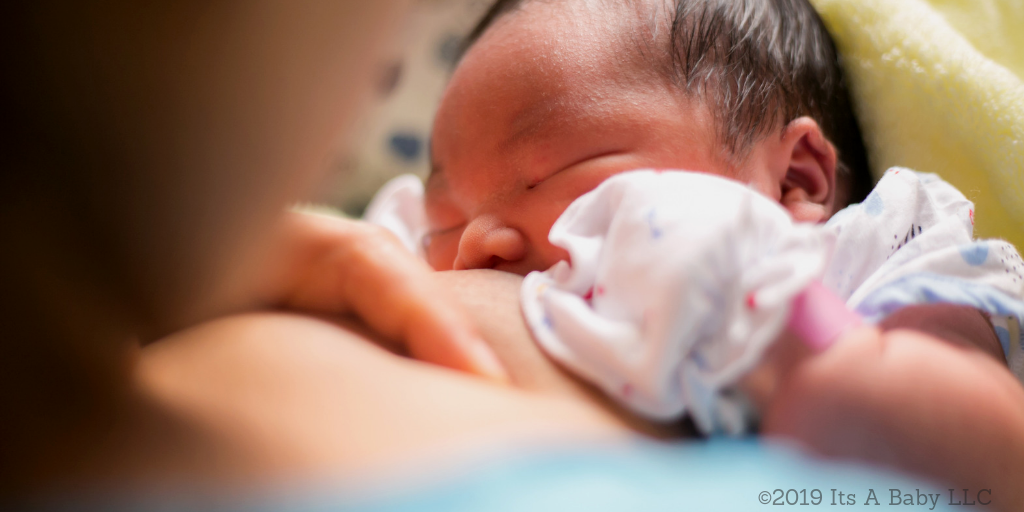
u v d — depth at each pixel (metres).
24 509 0.28
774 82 0.78
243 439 0.31
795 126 0.77
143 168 0.28
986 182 0.83
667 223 0.49
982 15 0.96
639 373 0.46
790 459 0.38
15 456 0.29
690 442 0.46
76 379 0.30
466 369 0.46
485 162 0.75
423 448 0.31
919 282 0.55
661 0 0.77
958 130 0.84
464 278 0.63
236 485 0.29
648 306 0.47
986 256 0.58
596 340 0.48
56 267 0.29
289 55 0.29
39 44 0.27
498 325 0.53
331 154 0.33
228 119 0.29
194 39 0.27
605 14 0.77
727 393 0.47
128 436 0.30
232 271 0.32
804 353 0.46
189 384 0.34
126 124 0.27
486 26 0.91
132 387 0.32
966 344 0.51
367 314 0.49
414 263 0.51
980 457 0.45
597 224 0.58
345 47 0.31
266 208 0.31
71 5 0.26
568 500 0.29
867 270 0.64
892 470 0.44
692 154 0.71
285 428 0.32
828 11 0.93
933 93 0.85
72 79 0.27
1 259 0.29
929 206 0.67
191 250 0.30
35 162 0.28
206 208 0.30
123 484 0.29
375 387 0.36
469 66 0.80
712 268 0.46
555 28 0.77
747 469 0.34
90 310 0.30
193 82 0.28
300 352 0.37
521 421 0.35
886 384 0.45
